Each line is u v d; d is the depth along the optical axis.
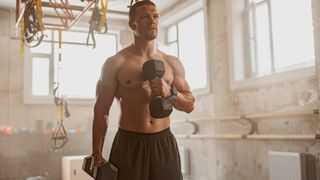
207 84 5.14
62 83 6.48
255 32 4.49
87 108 6.60
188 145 5.63
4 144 6.04
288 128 3.67
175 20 6.45
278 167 3.53
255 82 4.16
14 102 6.17
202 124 5.30
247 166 4.30
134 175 1.66
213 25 5.06
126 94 1.73
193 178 5.48
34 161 6.19
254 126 4.16
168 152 1.74
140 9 1.69
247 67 4.59
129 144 1.70
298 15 3.79
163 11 6.46
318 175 3.29
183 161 5.58
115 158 1.70
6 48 6.15
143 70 1.63
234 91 4.59
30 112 6.26
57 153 6.32
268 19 4.25
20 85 6.23
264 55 4.36
